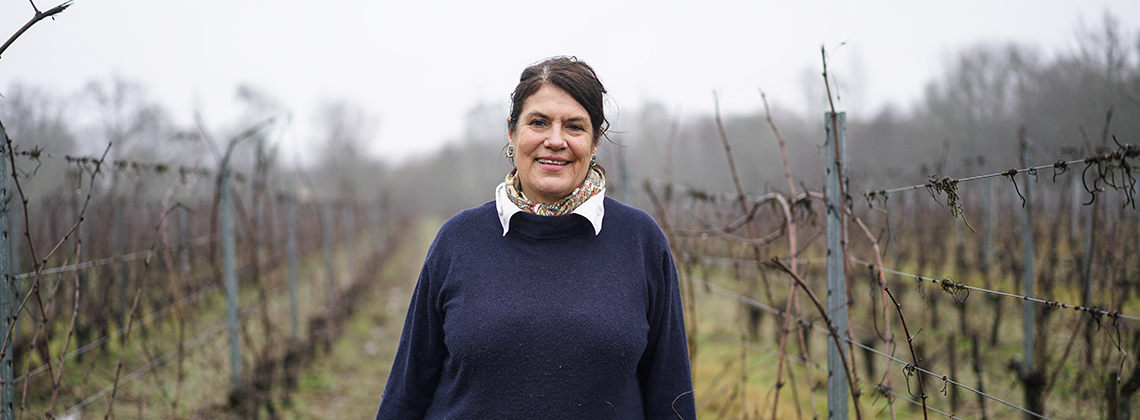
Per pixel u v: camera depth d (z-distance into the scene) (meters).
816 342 5.50
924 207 7.22
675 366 1.59
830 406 2.19
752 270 5.82
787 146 18.23
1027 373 3.93
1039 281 4.83
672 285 1.59
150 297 5.71
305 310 7.70
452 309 1.50
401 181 44.88
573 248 1.52
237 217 6.47
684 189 4.22
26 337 4.01
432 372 1.62
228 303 4.43
